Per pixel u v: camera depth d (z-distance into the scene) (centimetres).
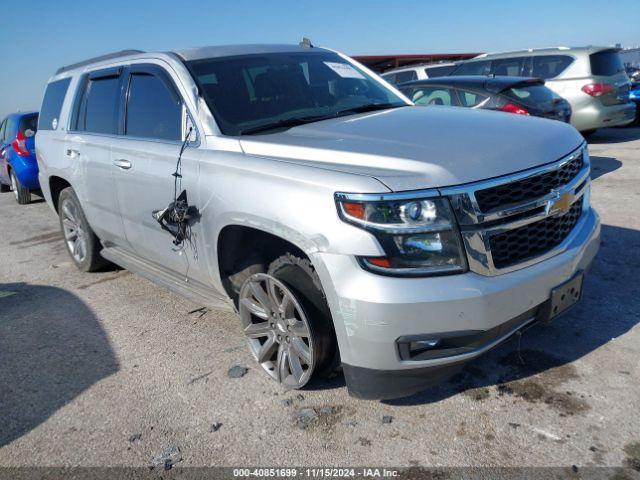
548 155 274
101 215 460
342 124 326
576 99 992
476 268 241
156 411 307
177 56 379
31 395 335
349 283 242
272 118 350
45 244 704
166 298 472
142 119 395
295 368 299
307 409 296
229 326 406
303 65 406
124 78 425
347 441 269
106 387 336
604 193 658
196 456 269
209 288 364
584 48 996
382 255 237
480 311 238
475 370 315
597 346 326
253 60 389
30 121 952
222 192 303
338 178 250
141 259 446
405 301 233
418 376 251
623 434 254
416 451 258
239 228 311
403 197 235
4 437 297
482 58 1152
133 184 389
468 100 794
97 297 488
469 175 243
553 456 246
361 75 431
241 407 304
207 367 349
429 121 318
